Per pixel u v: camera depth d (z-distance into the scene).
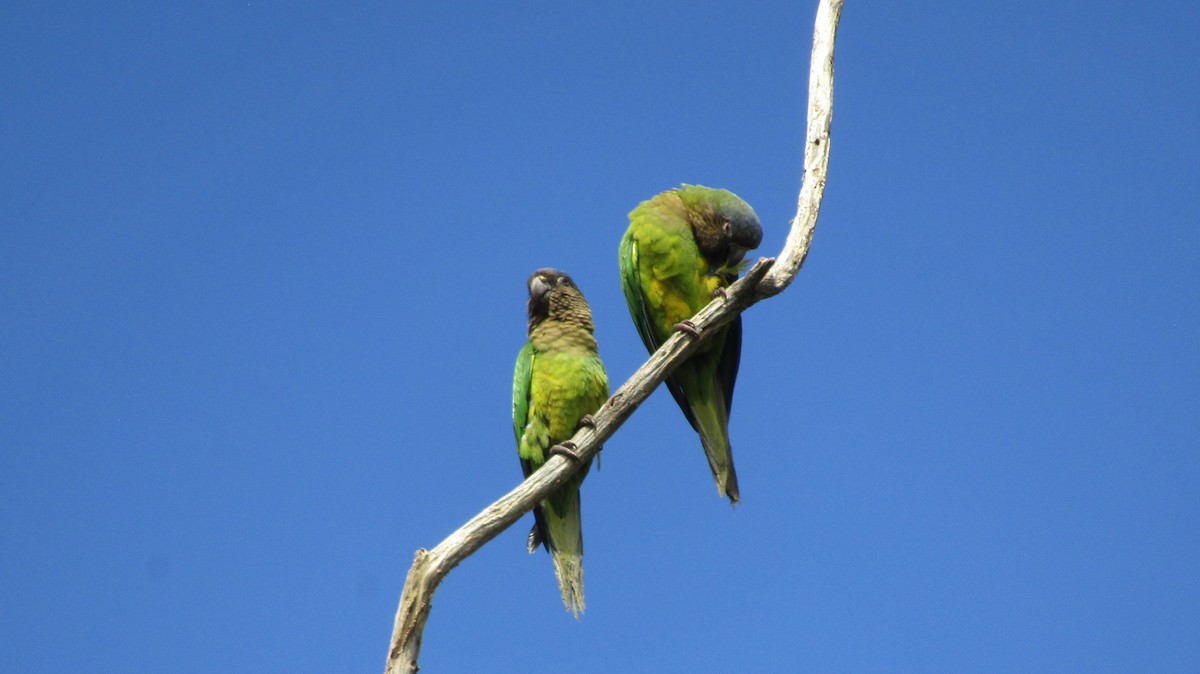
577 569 13.62
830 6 13.19
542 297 14.61
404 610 10.29
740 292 12.48
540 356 14.34
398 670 10.05
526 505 11.62
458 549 10.84
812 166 12.66
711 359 14.55
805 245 12.48
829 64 12.96
